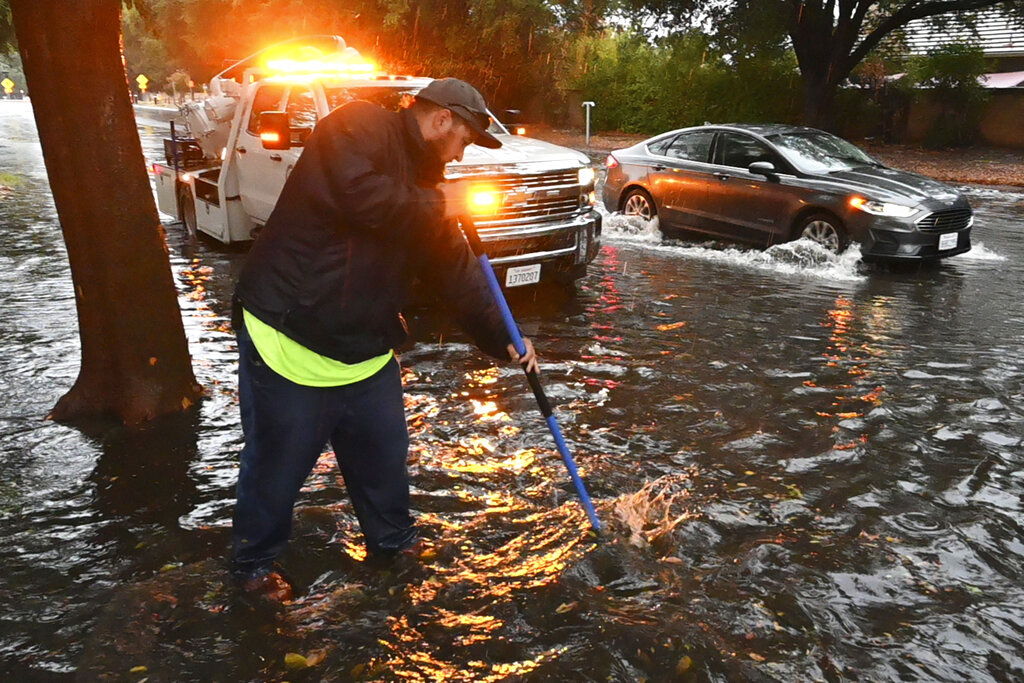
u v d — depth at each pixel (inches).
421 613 119.1
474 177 266.2
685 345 250.4
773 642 113.4
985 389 215.8
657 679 105.8
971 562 134.3
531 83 1360.7
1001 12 1029.2
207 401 197.3
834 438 182.5
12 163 787.4
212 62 1494.8
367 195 101.5
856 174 390.0
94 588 124.7
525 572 129.1
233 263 354.9
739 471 165.9
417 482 158.7
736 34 1002.7
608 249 412.5
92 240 179.9
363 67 334.3
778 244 394.6
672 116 1294.3
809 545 138.1
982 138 1112.8
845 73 1028.5
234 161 343.0
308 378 112.6
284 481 117.0
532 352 129.2
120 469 163.0
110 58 174.9
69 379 211.6
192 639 113.3
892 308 300.8
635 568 130.3
